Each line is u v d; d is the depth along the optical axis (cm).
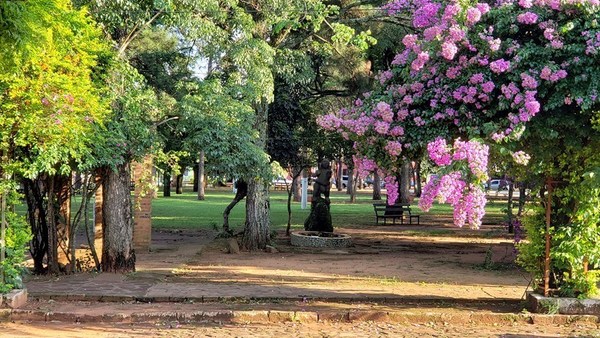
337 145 2284
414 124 884
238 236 2133
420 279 1298
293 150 2242
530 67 811
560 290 931
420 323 898
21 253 963
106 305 968
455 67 850
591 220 912
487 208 3950
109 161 1128
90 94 1004
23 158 995
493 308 977
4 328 829
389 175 924
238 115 1335
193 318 890
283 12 1452
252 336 805
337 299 1038
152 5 1239
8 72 851
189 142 1298
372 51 2145
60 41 921
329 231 2188
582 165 915
